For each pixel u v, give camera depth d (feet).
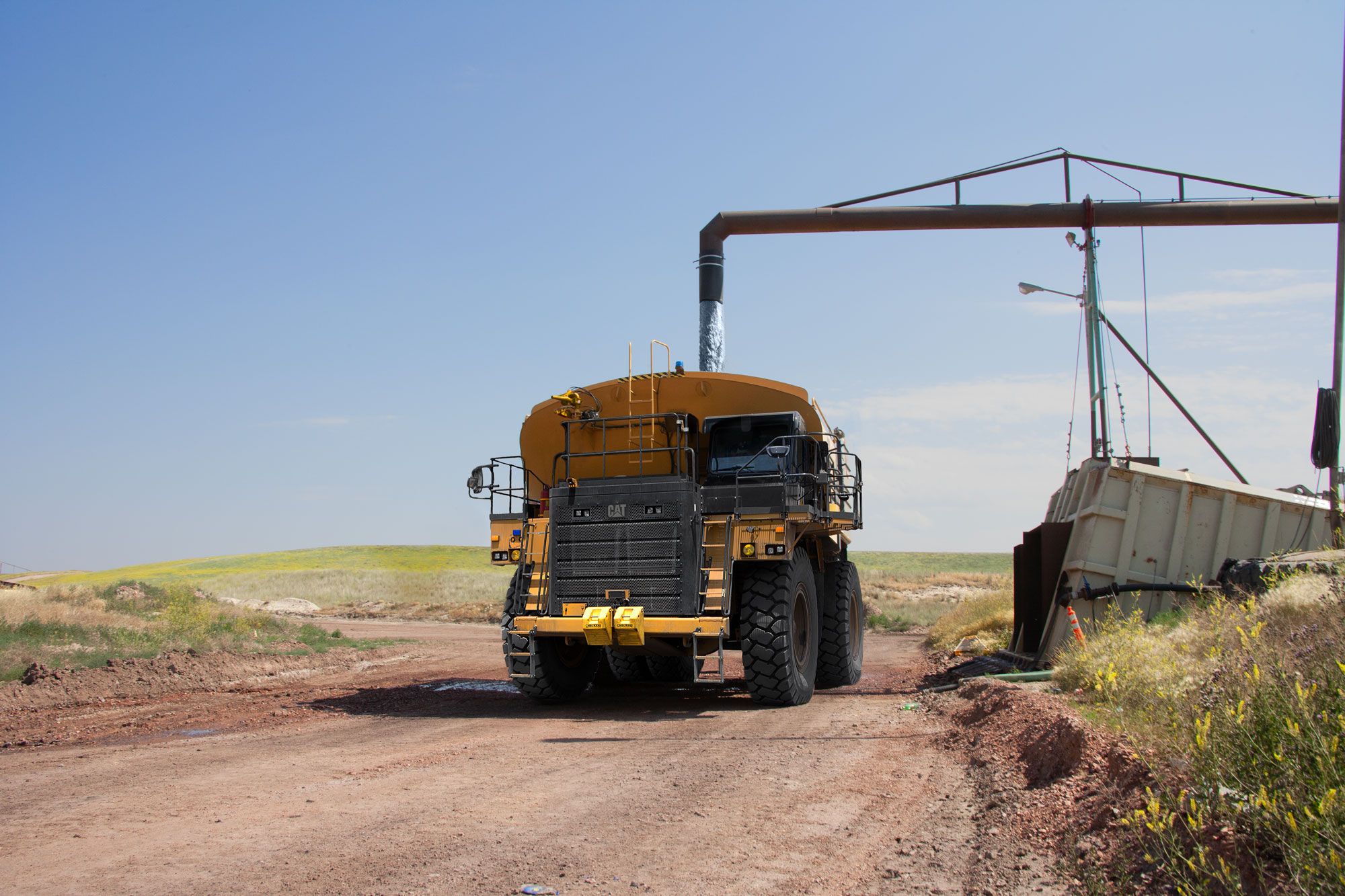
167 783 24.00
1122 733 20.56
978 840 17.93
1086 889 14.01
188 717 37.86
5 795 22.80
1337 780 12.23
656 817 20.15
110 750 29.68
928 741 29.63
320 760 27.35
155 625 67.36
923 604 150.00
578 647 43.09
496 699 43.78
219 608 85.30
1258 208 57.00
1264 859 12.41
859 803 21.30
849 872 16.24
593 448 43.70
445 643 90.68
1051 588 47.78
